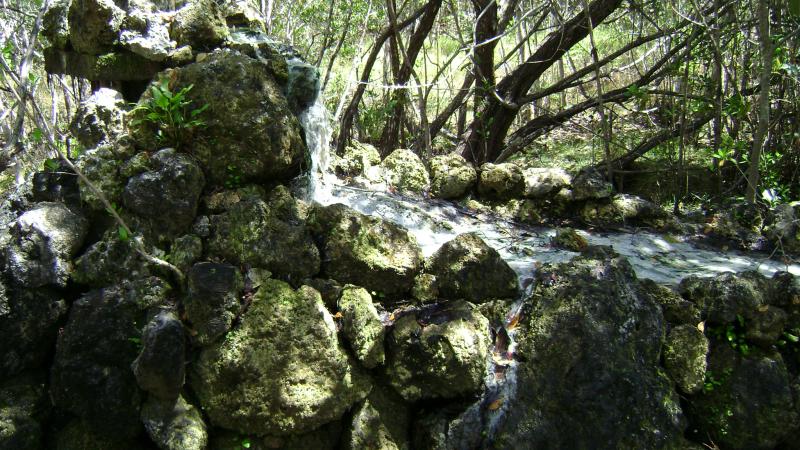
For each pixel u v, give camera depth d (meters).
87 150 3.37
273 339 2.90
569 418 2.92
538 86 10.56
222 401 2.87
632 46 6.57
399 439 3.01
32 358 3.01
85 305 2.97
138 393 2.94
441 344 2.94
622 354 3.01
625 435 2.94
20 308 2.96
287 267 3.10
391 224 3.28
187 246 3.09
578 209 4.48
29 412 2.96
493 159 7.19
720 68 5.59
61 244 3.05
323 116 4.02
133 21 3.52
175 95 3.24
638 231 4.39
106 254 3.07
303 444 2.92
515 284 3.26
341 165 4.47
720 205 4.68
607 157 4.92
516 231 4.20
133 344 2.95
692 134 6.92
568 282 3.11
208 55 3.53
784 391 3.16
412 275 3.20
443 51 12.38
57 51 3.88
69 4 3.81
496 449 2.91
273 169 3.42
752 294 3.19
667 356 3.15
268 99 3.40
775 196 4.82
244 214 3.14
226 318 2.88
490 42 6.53
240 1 4.06
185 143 3.33
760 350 3.22
